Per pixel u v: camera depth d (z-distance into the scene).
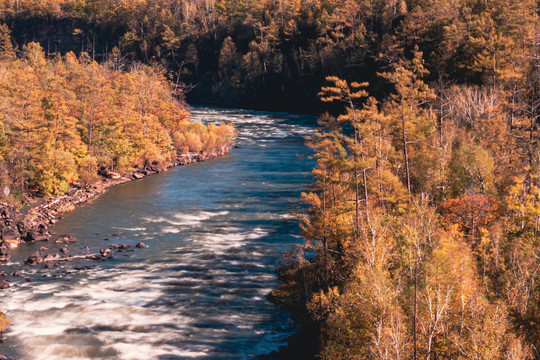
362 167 44.69
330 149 46.31
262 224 59.03
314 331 32.31
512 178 51.28
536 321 24.50
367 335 27.45
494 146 60.09
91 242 52.47
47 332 33.50
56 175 70.81
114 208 66.06
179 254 49.06
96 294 39.69
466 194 48.31
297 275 40.50
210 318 36.09
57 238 53.31
